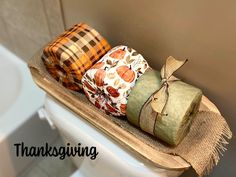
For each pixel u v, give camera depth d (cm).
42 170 77
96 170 54
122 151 43
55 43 41
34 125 69
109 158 44
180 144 38
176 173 39
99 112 42
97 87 39
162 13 39
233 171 49
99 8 45
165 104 35
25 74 73
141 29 43
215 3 34
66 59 40
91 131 45
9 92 74
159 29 41
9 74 76
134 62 40
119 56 40
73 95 44
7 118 66
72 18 51
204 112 40
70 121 46
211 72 40
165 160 37
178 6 37
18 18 65
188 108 35
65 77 43
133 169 41
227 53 36
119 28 45
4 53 78
